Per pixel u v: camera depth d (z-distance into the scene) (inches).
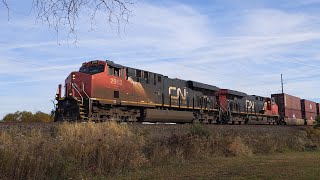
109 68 1088.2
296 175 522.3
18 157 463.2
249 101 2042.3
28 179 460.4
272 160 754.2
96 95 1021.2
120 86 1119.0
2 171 446.9
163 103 1334.9
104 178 527.8
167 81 1384.1
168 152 710.5
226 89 1795.0
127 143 629.0
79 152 548.1
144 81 1246.3
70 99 999.0
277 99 2470.5
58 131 614.9
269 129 1309.1
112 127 698.8
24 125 671.8
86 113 995.3
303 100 2832.2
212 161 723.4
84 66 1095.0
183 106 1451.8
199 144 802.2
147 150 685.9
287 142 1116.5
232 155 839.7
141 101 1207.6
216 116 1685.5
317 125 1656.0
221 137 893.2
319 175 519.2
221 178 511.5
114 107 1100.5
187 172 578.9
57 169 491.2
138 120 1229.1
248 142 983.6
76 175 508.4
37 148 492.4
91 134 629.6
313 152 1019.9
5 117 1921.8
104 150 580.4
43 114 1988.2
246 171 577.3
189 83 1549.0
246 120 1966.0
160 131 831.7
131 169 601.3
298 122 2620.6
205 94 1656.0
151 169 612.7
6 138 503.5
